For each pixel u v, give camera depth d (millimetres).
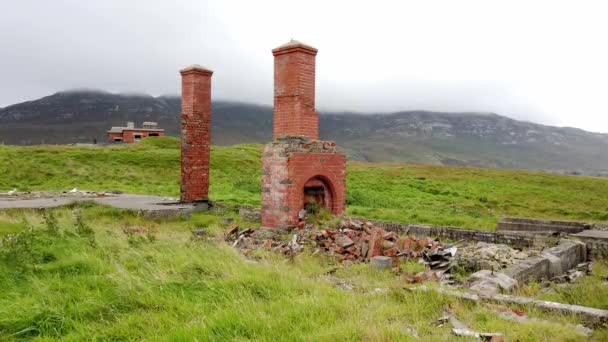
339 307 5883
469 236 13352
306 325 5164
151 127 95438
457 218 19625
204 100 19078
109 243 9242
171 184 34344
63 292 6242
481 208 27750
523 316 5824
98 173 35750
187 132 18594
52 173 33875
